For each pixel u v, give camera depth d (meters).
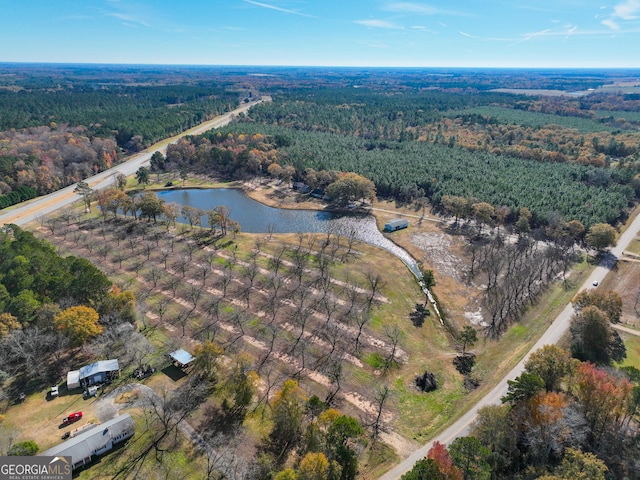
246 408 79.88
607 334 92.88
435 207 190.88
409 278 131.88
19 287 98.00
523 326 108.00
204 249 147.50
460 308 117.88
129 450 69.69
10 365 87.56
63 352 92.00
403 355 97.12
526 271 131.88
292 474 59.72
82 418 75.19
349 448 65.31
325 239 158.38
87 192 184.25
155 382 85.25
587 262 138.38
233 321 106.19
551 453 67.25
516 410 71.94
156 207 166.00
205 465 67.50
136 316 104.94
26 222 165.88
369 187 190.38
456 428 75.69
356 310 112.25
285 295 118.56
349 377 89.12
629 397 69.00
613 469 65.88
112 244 148.62
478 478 58.84
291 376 88.69
